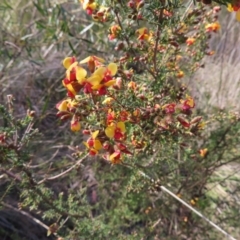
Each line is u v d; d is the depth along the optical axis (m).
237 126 3.74
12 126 2.61
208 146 3.86
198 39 3.29
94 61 2.12
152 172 3.37
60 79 4.93
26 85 4.89
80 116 2.25
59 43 4.78
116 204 3.88
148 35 2.70
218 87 4.70
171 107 2.37
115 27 2.61
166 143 2.70
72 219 3.39
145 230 3.78
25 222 4.26
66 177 4.11
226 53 5.17
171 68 2.92
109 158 2.30
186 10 2.74
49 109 4.75
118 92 2.31
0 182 3.88
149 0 2.38
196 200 3.93
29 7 5.34
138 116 2.36
